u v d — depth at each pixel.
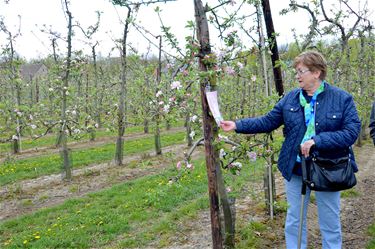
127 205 7.88
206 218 6.71
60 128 11.27
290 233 4.12
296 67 3.78
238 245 5.16
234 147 4.48
